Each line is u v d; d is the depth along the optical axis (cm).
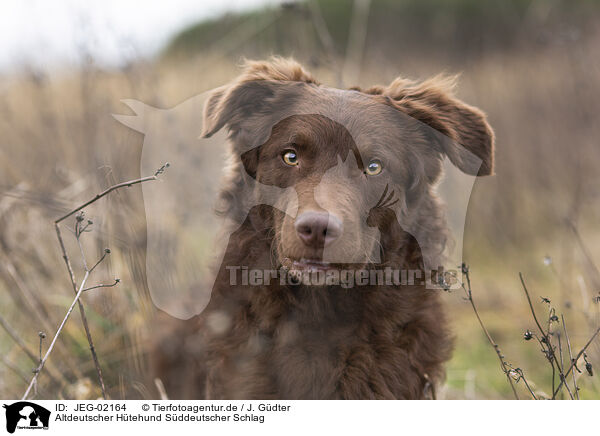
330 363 332
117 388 388
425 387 335
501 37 924
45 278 452
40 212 470
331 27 1129
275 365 334
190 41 630
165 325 395
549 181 717
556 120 775
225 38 621
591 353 398
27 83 576
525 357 480
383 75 643
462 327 545
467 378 435
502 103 802
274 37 643
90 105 506
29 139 561
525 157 755
